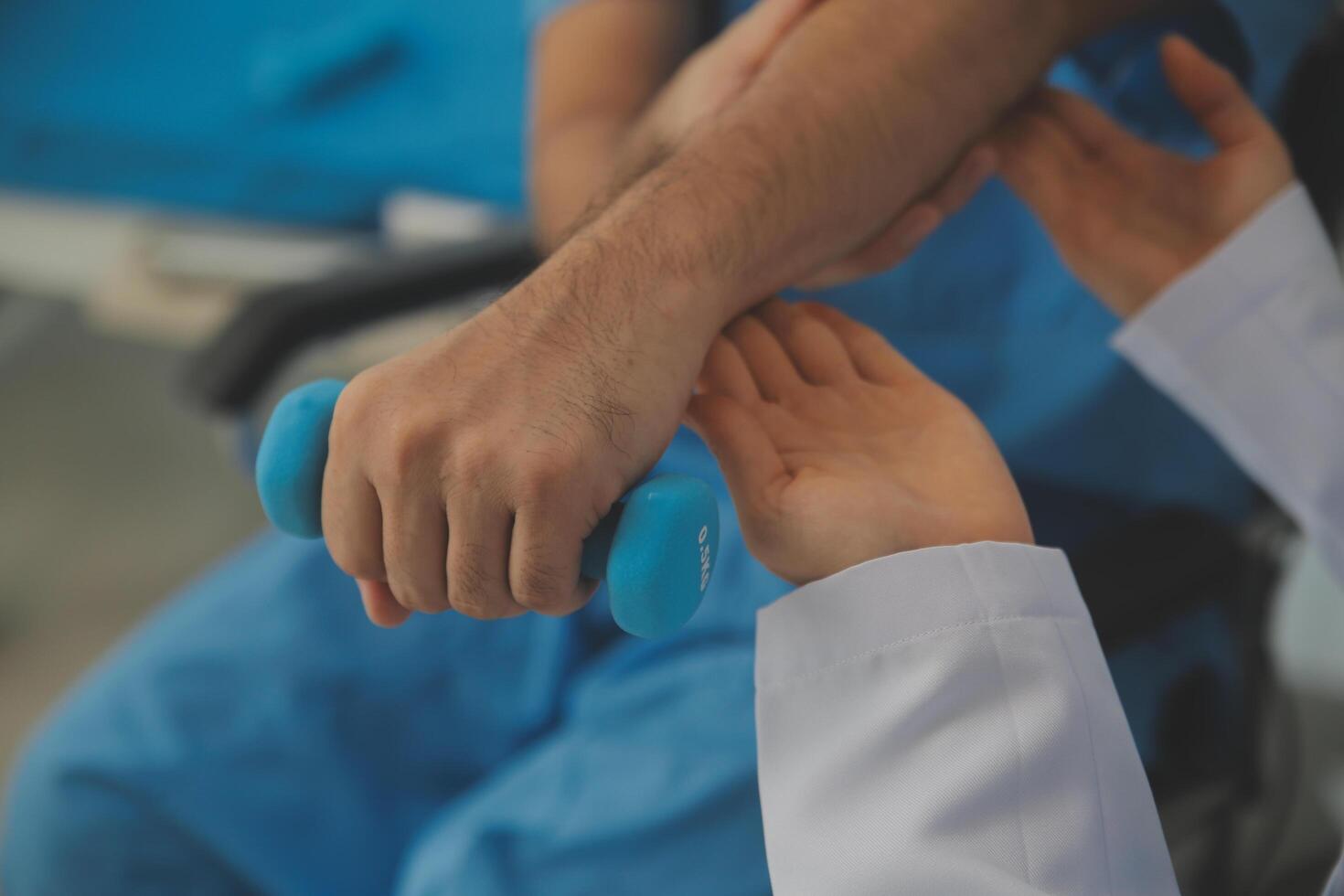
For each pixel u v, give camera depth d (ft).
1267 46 2.34
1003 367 2.85
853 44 1.86
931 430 1.61
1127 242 2.03
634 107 3.06
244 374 2.83
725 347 1.66
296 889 2.64
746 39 2.10
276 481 1.41
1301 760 4.07
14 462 6.22
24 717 5.05
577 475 1.33
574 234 1.66
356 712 2.73
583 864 2.28
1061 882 1.38
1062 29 2.06
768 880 2.23
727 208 1.65
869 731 1.46
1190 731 2.61
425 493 1.33
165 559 5.74
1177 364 2.03
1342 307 1.95
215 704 2.66
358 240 4.56
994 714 1.44
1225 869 2.65
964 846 1.38
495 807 2.40
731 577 2.69
